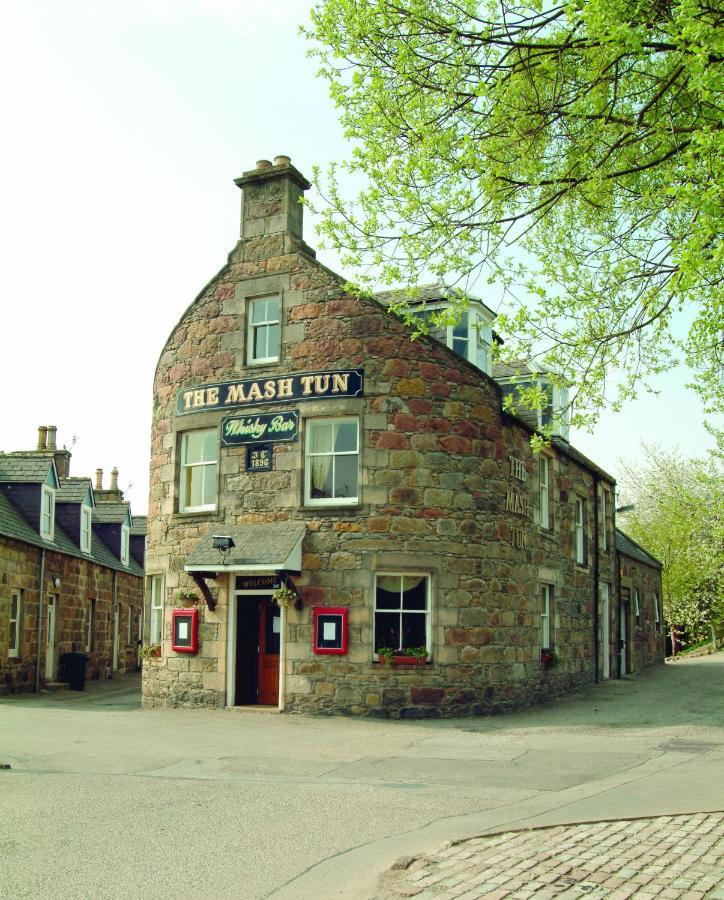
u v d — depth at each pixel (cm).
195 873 667
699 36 783
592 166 1055
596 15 835
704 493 4094
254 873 667
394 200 1049
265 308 1892
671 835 741
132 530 3794
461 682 1709
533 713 1794
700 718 1702
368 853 717
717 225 807
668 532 4444
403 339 1770
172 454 1947
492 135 1016
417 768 1138
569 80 1012
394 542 1716
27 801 904
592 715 1756
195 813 859
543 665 2022
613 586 2830
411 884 626
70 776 1049
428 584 1730
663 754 1243
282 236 1875
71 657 2747
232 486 1842
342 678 1691
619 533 3397
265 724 1571
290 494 1781
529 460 2022
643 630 3288
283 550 1705
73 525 3006
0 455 2767
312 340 1809
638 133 1012
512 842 727
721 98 916
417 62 1005
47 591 2677
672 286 944
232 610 1806
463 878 634
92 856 710
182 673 1839
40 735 1383
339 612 1698
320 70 1064
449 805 900
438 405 1770
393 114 1030
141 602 3681
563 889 604
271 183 1906
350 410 1761
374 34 1008
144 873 667
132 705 2141
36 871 670
